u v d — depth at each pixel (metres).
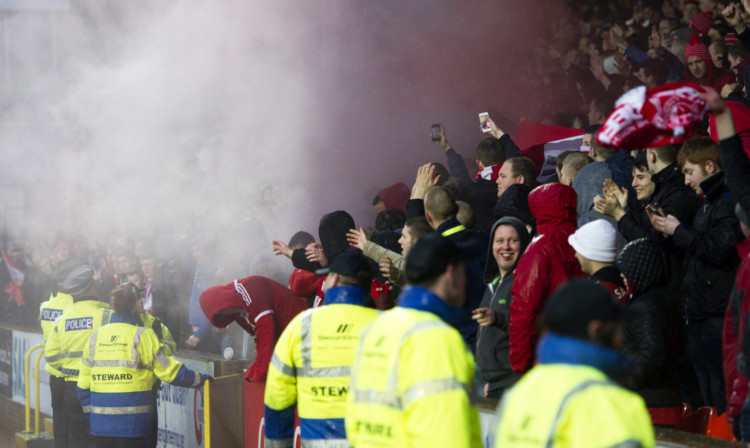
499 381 14.83
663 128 11.50
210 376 21.09
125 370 20.64
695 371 14.92
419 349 9.29
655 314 12.12
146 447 21.11
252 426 20.95
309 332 12.66
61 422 24.53
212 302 19.62
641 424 7.07
